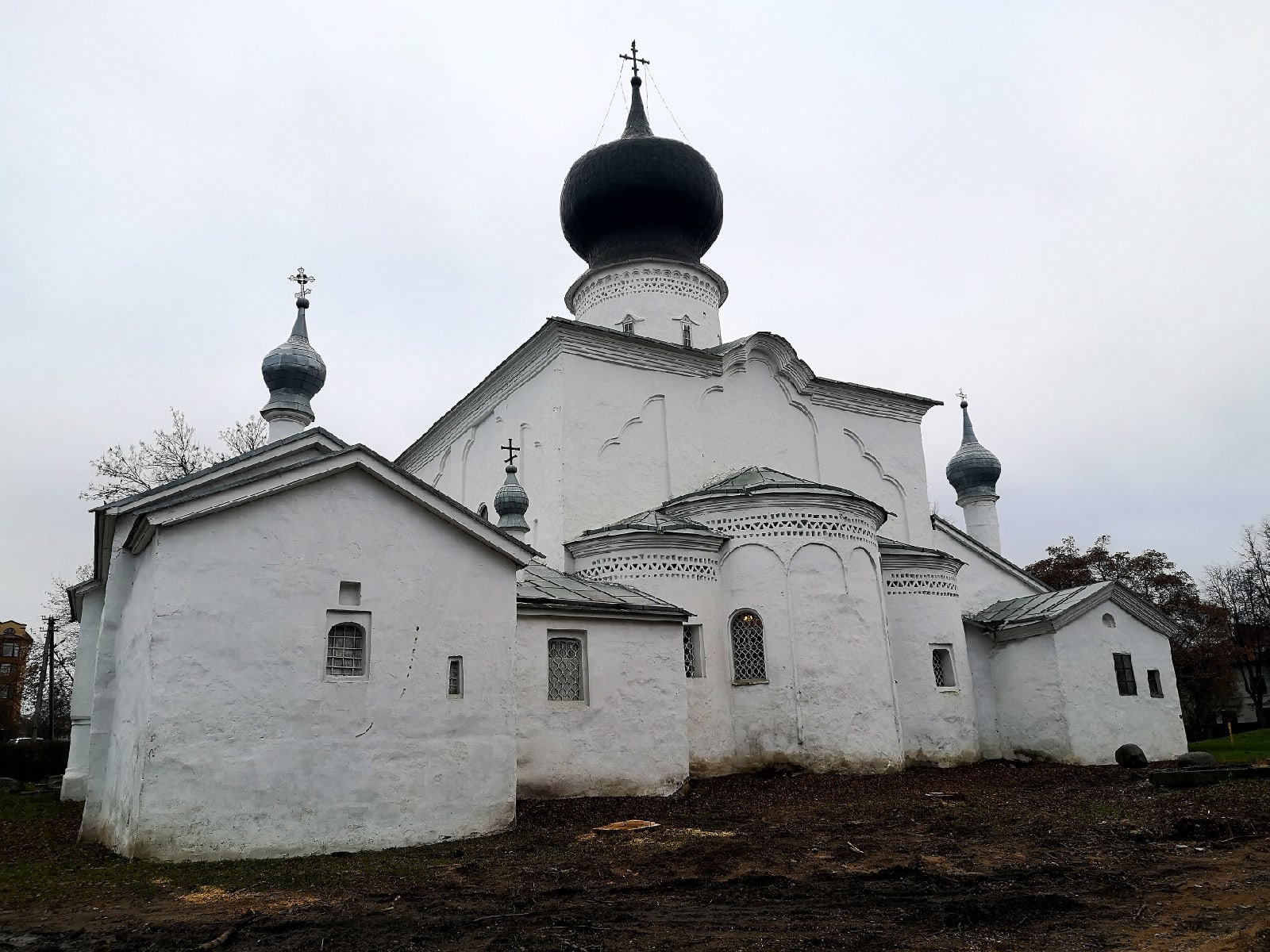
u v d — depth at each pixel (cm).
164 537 1160
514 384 2588
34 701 5994
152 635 1134
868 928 772
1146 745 2445
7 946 780
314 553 1266
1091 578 4662
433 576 1368
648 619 1833
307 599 1246
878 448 2858
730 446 2536
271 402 2247
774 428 2652
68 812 1798
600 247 2944
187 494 1293
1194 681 4566
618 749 1733
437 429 3125
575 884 960
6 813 1797
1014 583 2939
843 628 2048
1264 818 1190
